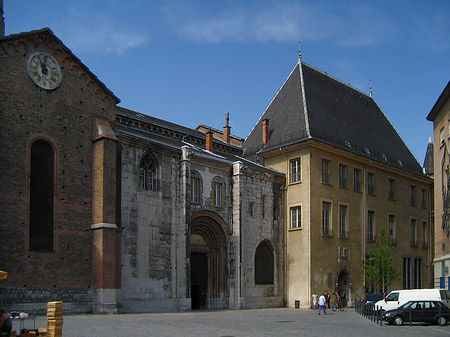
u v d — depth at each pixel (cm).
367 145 5553
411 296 3328
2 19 3541
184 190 3881
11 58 3072
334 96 5694
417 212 5988
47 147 3209
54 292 3072
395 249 5534
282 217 4797
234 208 4341
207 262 4256
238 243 4269
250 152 5312
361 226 5144
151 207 3678
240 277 4234
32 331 1873
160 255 3697
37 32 3198
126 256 3450
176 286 3778
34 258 3014
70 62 3362
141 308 3497
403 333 2428
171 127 4862
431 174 7438
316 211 4675
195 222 4062
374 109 6341
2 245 2888
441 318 2928
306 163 4706
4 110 2997
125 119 4403
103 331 2220
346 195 5028
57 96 3266
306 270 4544
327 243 4734
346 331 2475
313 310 4288
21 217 2988
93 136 3419
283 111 5344
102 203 3281
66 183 3234
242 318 3131
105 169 3334
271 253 4638
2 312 1669
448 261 3850
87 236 3278
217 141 5200
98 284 3206
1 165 2944
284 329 2506
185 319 2930
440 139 4191
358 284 4994
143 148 3672
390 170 5616
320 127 5044
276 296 4603
